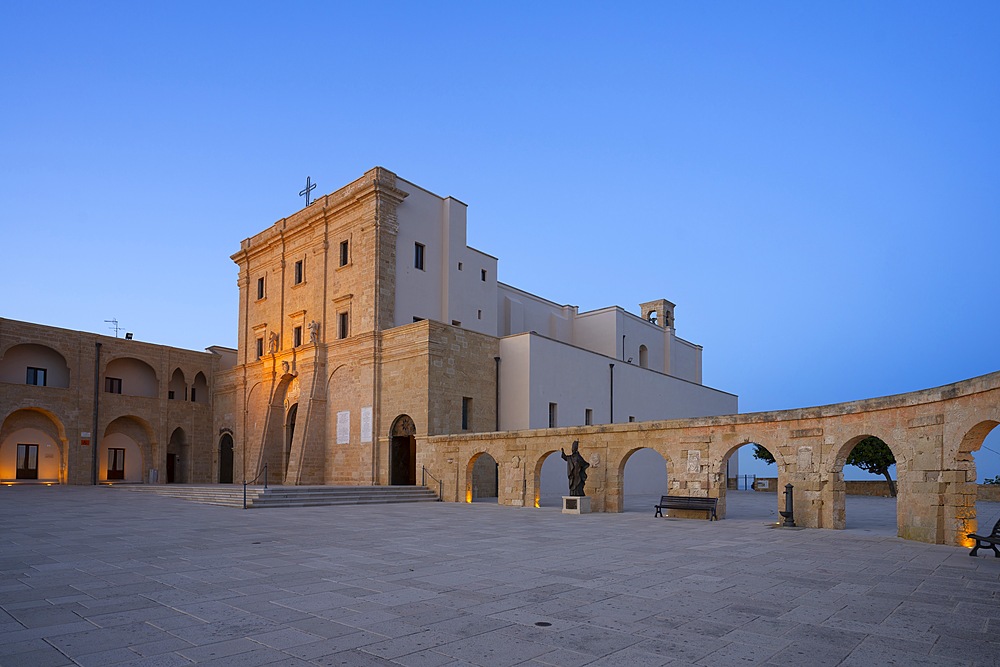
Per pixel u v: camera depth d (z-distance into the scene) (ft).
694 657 24.27
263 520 75.56
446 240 153.79
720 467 82.17
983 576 40.86
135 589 35.76
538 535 61.98
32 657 24.13
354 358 141.69
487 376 139.23
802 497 72.95
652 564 44.80
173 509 90.22
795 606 32.32
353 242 146.10
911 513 60.49
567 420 146.30
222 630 27.63
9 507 92.12
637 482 162.50
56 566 43.14
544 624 28.63
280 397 162.81
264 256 174.81
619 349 189.26
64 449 158.71
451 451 117.08
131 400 171.83
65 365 164.55
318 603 32.42
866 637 26.99
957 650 25.31
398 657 24.09
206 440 184.65
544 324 192.54
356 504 106.11
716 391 213.66
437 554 48.83
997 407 51.52
